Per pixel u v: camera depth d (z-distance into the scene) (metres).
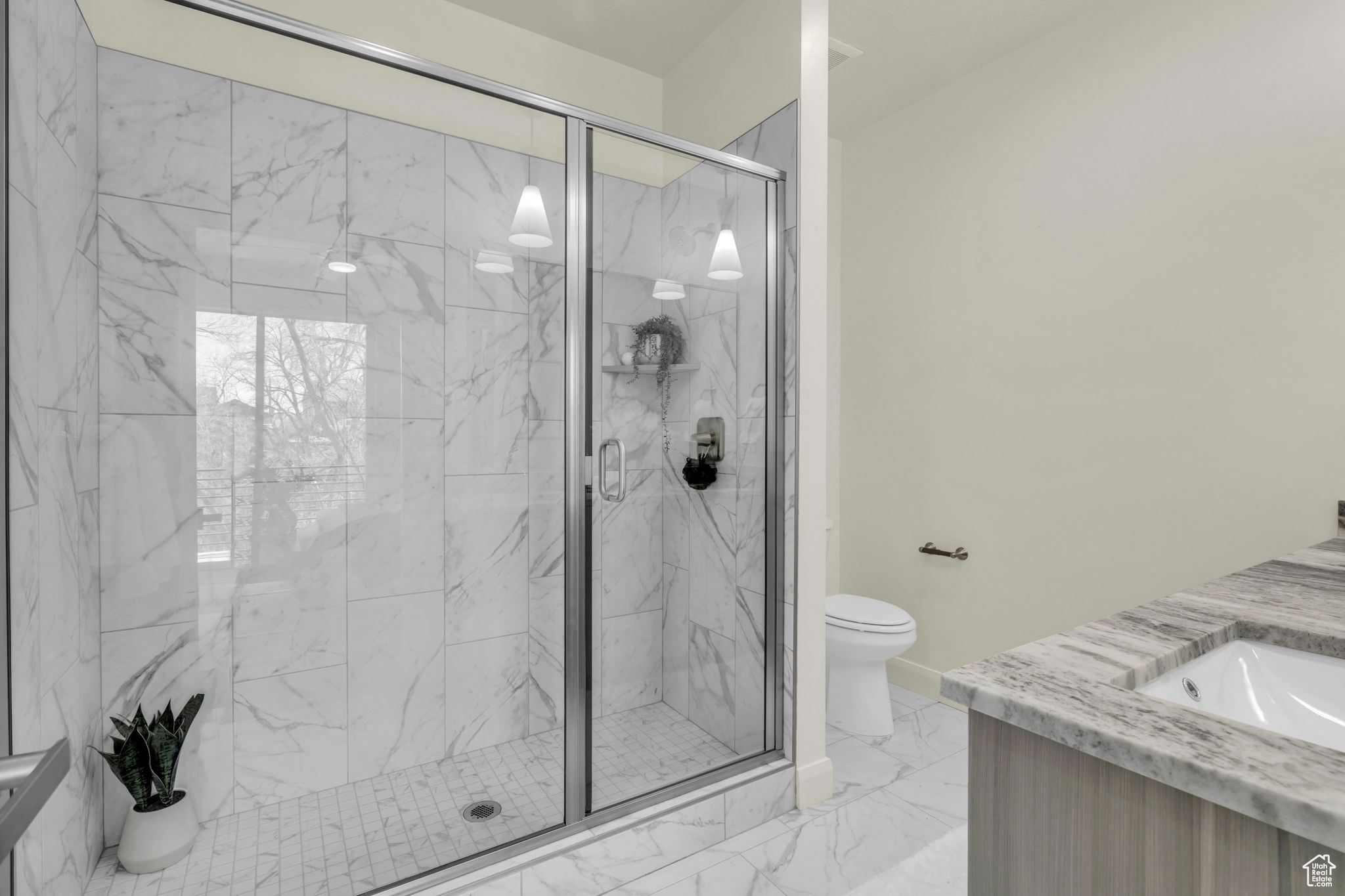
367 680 1.82
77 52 1.48
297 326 1.77
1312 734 0.90
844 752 2.45
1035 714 0.69
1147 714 0.67
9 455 1.15
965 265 2.79
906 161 3.03
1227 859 0.57
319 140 1.78
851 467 3.33
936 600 2.93
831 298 3.36
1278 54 1.90
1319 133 1.83
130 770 1.55
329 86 1.74
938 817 2.03
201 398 1.68
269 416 1.74
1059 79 2.45
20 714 1.18
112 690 1.60
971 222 2.76
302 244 1.77
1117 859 0.65
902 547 3.08
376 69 1.74
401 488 1.86
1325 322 1.82
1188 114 2.10
